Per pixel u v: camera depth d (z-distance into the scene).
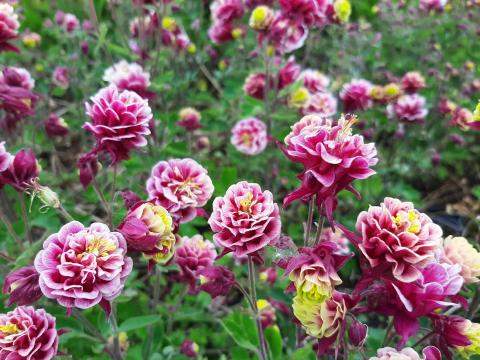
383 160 0.47
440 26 0.61
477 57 0.59
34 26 0.66
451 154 0.51
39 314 0.21
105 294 0.19
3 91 0.33
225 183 0.42
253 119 0.42
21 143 0.39
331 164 0.19
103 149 0.26
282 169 0.47
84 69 0.52
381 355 0.20
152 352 0.31
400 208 0.19
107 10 0.68
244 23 0.54
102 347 0.28
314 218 0.44
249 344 0.27
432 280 0.20
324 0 0.40
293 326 0.34
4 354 0.20
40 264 0.19
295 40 0.40
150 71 0.46
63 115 0.53
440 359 0.20
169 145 0.42
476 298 0.26
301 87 0.42
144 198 0.38
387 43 0.61
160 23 0.44
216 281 0.22
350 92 0.43
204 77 0.62
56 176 0.43
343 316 0.19
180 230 0.38
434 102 0.53
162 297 0.39
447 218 0.47
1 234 0.33
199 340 0.35
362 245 0.18
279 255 0.20
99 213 0.43
